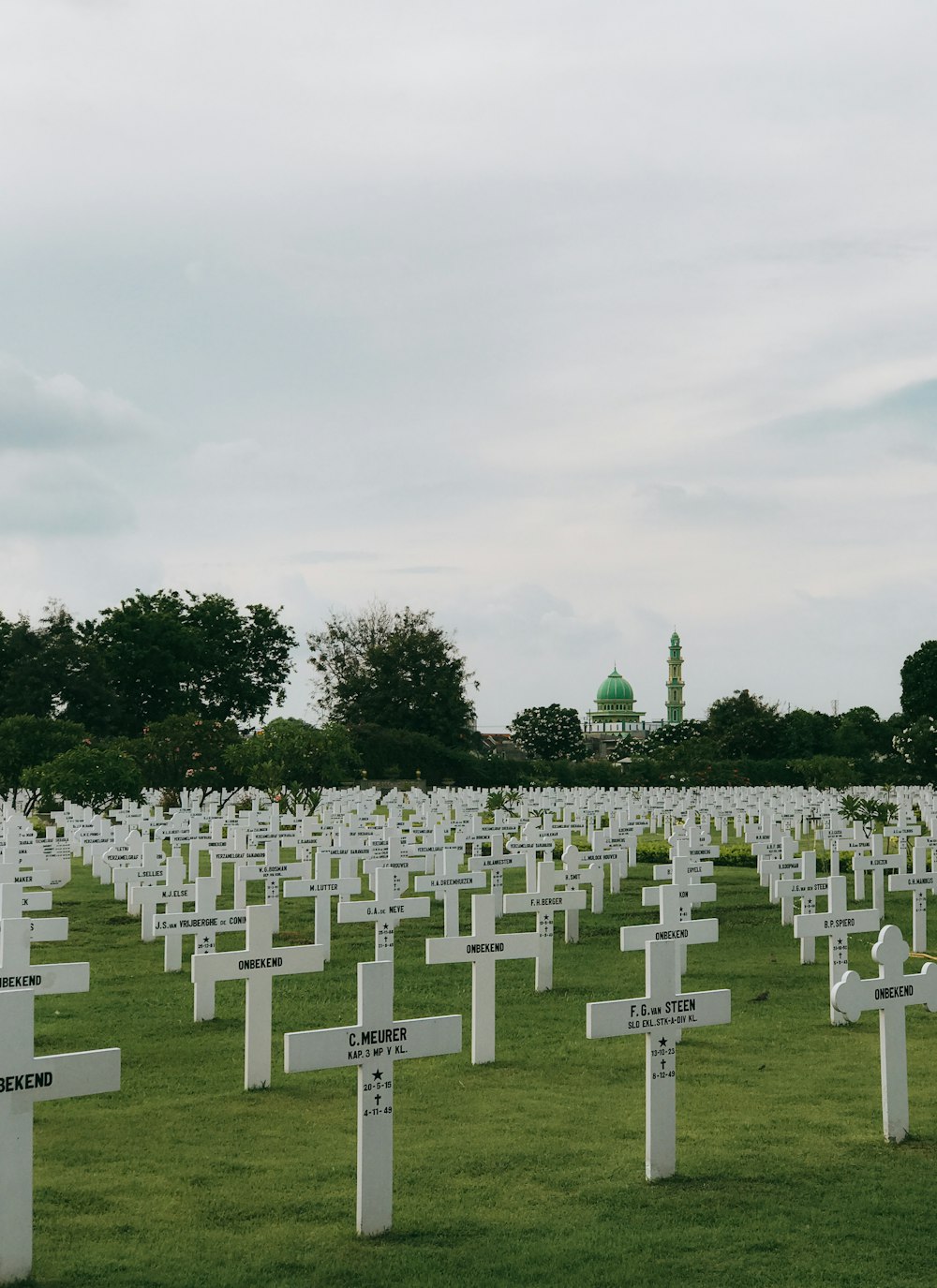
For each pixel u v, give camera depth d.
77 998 14.55
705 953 18.19
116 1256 7.19
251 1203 8.05
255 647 85.25
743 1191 8.27
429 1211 7.93
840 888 13.90
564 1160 8.89
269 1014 10.91
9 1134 6.76
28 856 24.73
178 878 19.05
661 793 51.84
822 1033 12.93
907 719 90.81
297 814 40.34
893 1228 7.64
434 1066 11.59
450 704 86.56
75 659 69.06
